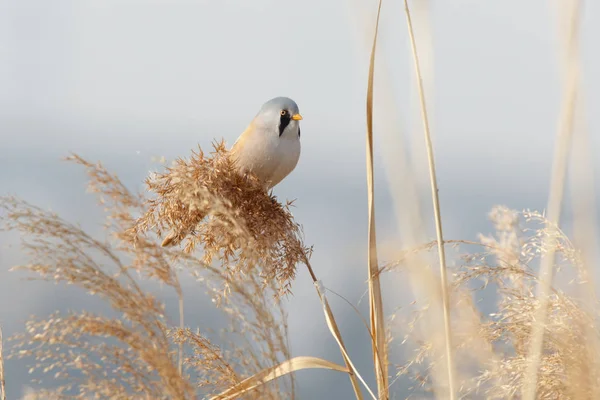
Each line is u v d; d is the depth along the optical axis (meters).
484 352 5.19
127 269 4.33
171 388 4.11
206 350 4.63
